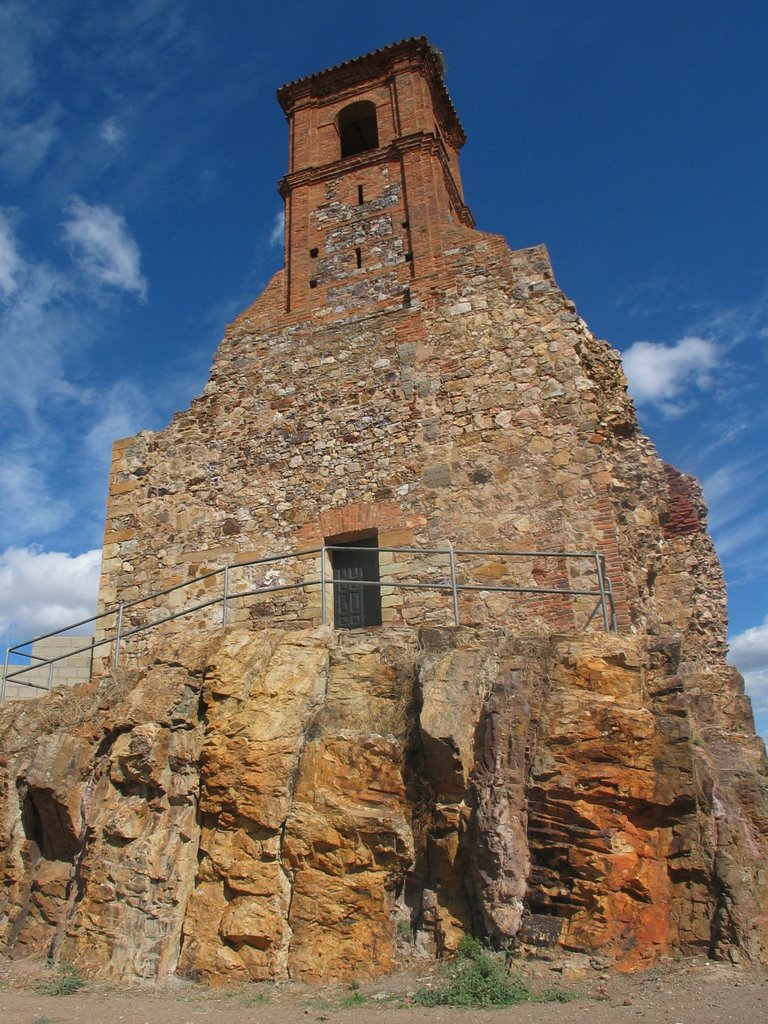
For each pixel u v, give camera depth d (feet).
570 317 55.01
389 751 35.70
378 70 76.18
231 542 58.03
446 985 29.25
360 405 58.23
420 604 50.98
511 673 36.60
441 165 69.41
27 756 43.83
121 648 57.98
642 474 54.19
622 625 46.11
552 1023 24.98
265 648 40.60
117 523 62.23
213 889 34.06
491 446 53.36
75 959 34.17
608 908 31.01
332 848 33.60
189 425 63.31
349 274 64.34
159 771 37.60
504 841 31.99
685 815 33.14
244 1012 28.09
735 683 43.83
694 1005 25.91
